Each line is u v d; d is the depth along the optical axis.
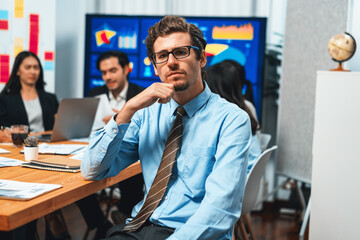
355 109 2.38
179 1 4.28
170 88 1.52
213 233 1.38
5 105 3.66
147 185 1.67
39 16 4.14
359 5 3.14
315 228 2.50
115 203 4.05
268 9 4.06
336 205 2.43
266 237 3.33
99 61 3.48
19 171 1.82
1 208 1.29
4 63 4.16
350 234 2.39
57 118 2.66
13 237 1.44
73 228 3.00
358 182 2.37
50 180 1.66
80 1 4.48
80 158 2.09
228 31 3.99
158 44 1.53
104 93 3.59
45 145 2.46
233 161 1.46
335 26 3.21
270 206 4.11
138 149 1.77
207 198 1.42
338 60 2.56
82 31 4.50
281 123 3.66
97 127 3.36
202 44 1.58
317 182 2.49
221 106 1.58
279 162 3.67
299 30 3.51
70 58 4.54
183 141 1.58
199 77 1.58
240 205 1.47
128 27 4.18
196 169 1.55
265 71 4.10
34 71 3.74
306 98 3.43
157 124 1.67
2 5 4.12
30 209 1.32
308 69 3.42
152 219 1.55
